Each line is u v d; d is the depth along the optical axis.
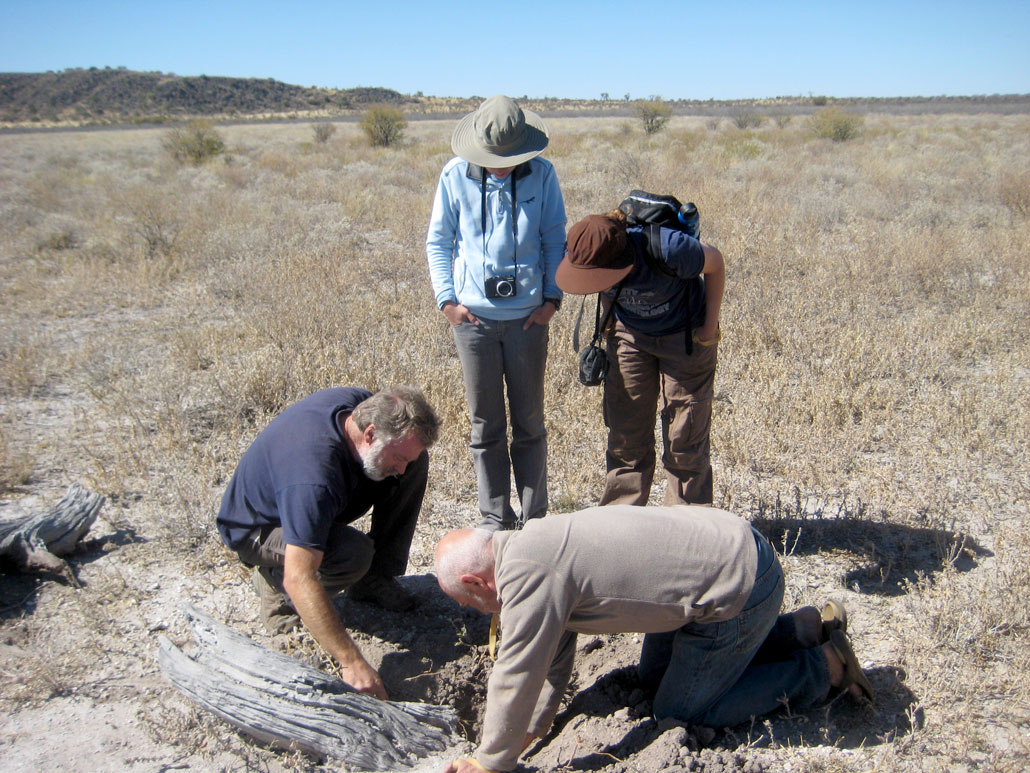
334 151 27.88
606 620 2.35
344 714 2.55
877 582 3.44
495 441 3.78
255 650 2.64
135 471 4.43
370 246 10.77
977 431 4.65
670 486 3.64
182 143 26.11
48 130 67.44
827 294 7.45
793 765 2.48
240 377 5.50
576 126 44.47
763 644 2.80
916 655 2.91
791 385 5.49
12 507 4.11
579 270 3.09
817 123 29.92
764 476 4.38
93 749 2.55
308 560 2.57
